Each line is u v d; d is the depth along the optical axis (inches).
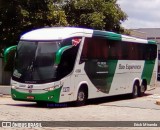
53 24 1358.3
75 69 737.6
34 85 706.2
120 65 903.7
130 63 954.1
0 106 725.9
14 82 727.7
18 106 732.7
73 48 731.4
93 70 792.9
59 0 1435.8
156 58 1107.3
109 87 860.0
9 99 903.1
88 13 1496.1
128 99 950.4
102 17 1471.5
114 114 629.6
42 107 724.0
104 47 830.5
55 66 701.9
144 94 1105.4
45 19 1343.5
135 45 977.5
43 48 716.7
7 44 1374.3
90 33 780.6
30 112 627.2
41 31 751.1
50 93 698.8
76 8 1499.8
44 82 701.3
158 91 1235.2
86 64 768.3
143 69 1026.7
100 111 669.3
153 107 755.4
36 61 714.8
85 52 763.4
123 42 915.4
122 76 917.2
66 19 1472.7
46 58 709.9
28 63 720.3
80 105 760.3
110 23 1530.5
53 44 712.4
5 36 1365.7
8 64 1349.7
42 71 706.8
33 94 708.0
